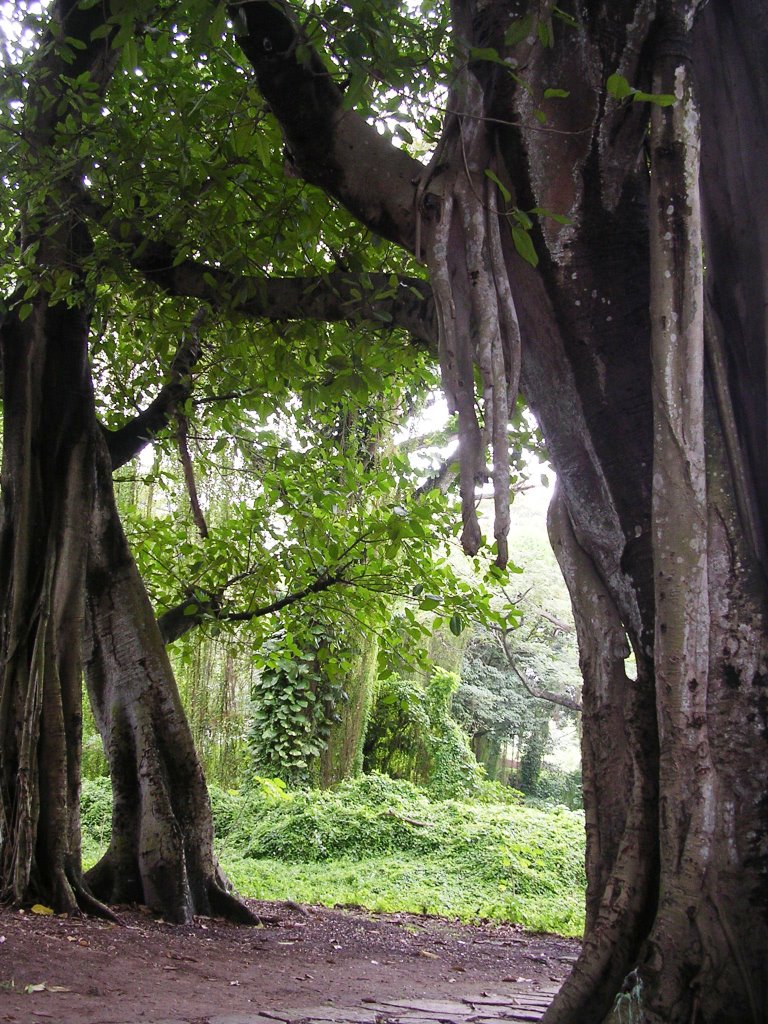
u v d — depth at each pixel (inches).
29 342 306.3
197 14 190.4
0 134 285.1
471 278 177.9
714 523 165.6
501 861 606.5
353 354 290.5
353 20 194.4
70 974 191.0
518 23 170.7
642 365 179.8
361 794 745.6
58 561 293.3
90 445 310.8
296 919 378.9
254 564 410.6
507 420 170.2
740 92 185.8
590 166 183.3
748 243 179.6
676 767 154.1
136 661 320.8
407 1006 202.2
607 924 157.3
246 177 268.7
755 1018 141.7
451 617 373.7
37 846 269.1
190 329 343.3
